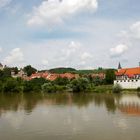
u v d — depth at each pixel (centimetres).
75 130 5881
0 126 6406
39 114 8275
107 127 6150
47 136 5412
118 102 11856
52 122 6862
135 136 5338
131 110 9000
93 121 6925
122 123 6600
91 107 10025
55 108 9812
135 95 16438
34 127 6250
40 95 17588
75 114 8188
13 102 12325
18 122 6906
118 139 5153
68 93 19675
